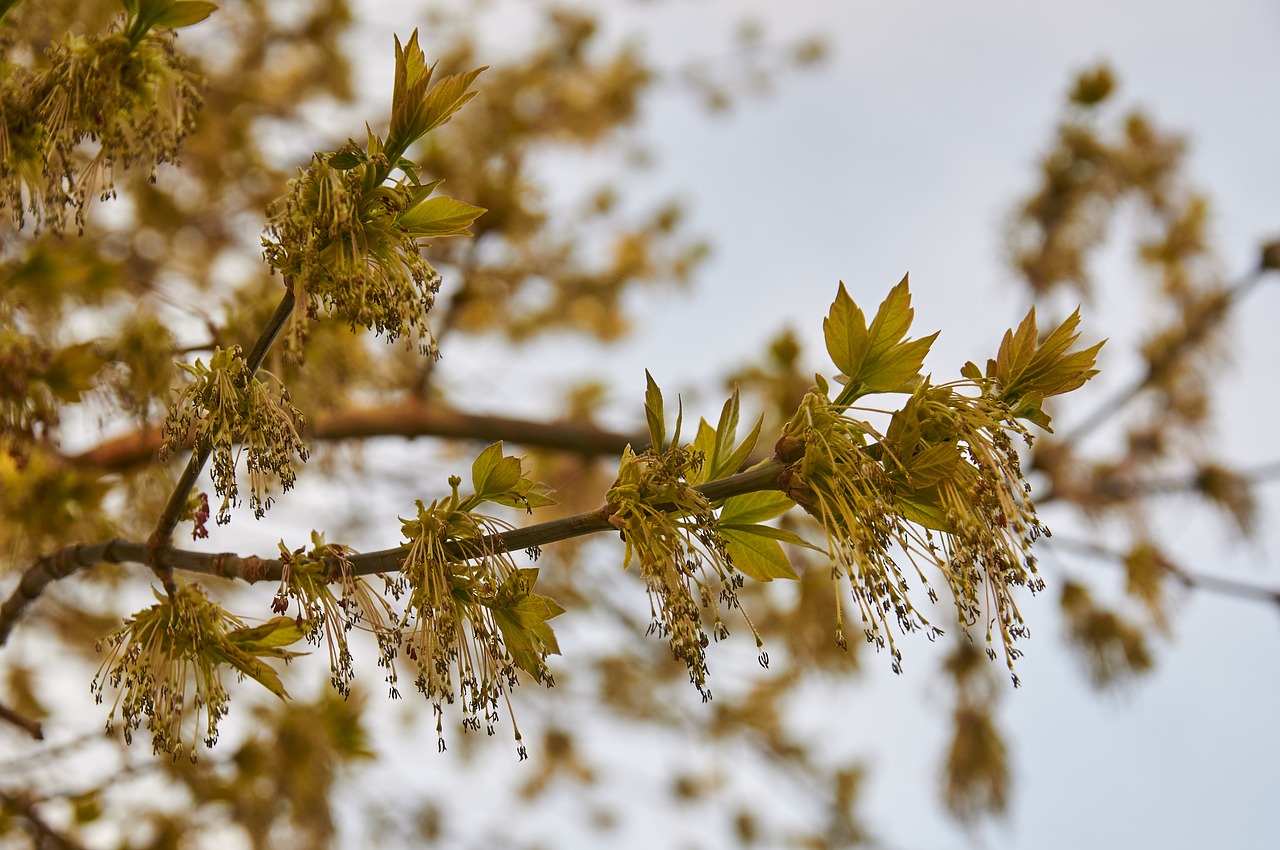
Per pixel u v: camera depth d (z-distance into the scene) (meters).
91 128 0.88
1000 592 0.83
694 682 0.83
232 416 0.85
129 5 0.88
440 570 0.84
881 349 0.85
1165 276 1.90
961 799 1.67
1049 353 0.85
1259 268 1.79
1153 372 1.79
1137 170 1.78
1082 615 1.65
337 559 0.86
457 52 2.26
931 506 0.84
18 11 0.98
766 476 0.84
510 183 1.70
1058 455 1.71
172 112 0.89
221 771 1.24
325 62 2.04
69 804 1.21
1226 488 1.76
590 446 1.92
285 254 0.84
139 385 1.01
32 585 0.93
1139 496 1.75
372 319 0.84
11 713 0.95
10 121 0.89
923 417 0.84
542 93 2.38
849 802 2.45
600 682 2.39
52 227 0.89
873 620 0.83
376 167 0.84
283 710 1.25
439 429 1.77
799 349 1.64
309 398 1.18
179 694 0.87
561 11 2.39
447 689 0.84
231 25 1.88
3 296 0.99
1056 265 1.74
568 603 2.19
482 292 1.81
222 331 1.06
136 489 1.12
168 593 0.88
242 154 1.85
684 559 0.84
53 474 1.05
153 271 1.66
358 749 1.29
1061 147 1.77
